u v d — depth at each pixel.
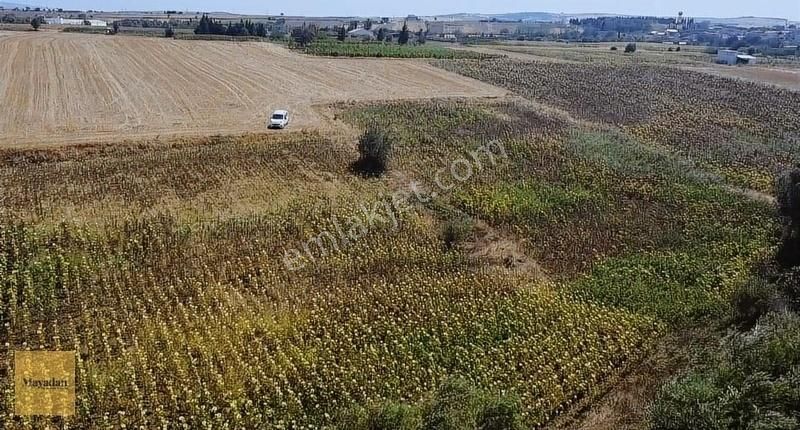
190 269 23.22
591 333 20.73
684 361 19.23
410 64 79.38
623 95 62.75
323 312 21.11
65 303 20.66
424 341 20.02
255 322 20.25
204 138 39.41
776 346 15.27
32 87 51.31
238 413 16.23
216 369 18.00
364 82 64.56
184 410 16.53
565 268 25.72
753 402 13.64
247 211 28.97
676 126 50.28
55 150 34.97
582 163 37.78
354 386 17.66
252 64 73.81
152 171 33.09
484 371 18.58
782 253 26.05
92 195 29.47
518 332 20.83
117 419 15.95
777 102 62.53
